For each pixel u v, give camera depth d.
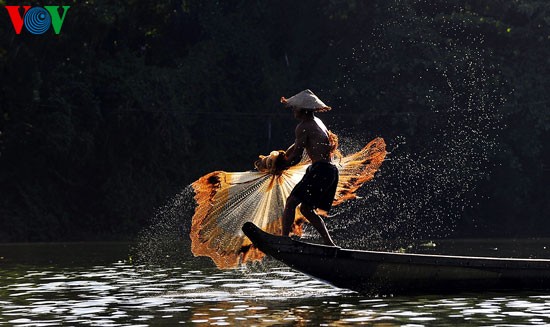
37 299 28.42
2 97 81.25
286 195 30.05
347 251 27.75
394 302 26.56
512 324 21.98
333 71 96.00
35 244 72.69
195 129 95.44
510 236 89.69
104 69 87.81
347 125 91.69
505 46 93.38
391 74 91.81
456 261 28.61
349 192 31.34
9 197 84.56
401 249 59.81
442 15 92.31
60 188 86.75
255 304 26.34
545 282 29.53
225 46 98.12
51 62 87.25
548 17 91.12
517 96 90.25
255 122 97.38
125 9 89.62
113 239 85.69
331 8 93.31
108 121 87.00
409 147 90.12
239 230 29.62
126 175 88.31
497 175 93.12
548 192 97.50
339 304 26.19
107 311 25.14
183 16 100.19
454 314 23.84
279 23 101.56
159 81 89.19
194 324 22.34
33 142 83.19
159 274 37.59
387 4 93.00
